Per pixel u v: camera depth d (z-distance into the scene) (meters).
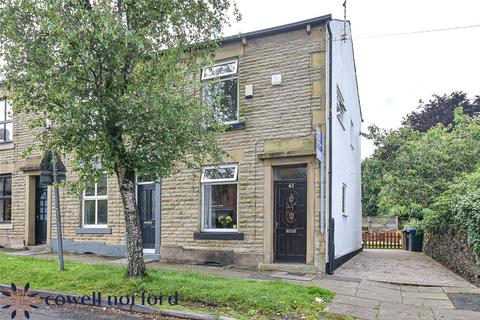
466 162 14.45
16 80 7.32
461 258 10.30
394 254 16.80
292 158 10.59
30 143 14.81
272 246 10.66
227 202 11.49
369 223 26.69
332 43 11.21
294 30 10.98
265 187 10.83
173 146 7.51
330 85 10.76
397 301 7.55
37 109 7.68
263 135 11.05
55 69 6.95
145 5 7.29
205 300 6.95
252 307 6.66
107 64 7.15
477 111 25.80
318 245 10.12
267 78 11.18
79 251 13.29
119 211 12.80
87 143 7.12
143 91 7.07
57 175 9.12
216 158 8.38
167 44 8.02
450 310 7.01
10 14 6.97
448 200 11.80
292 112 10.78
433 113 26.47
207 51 8.77
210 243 11.40
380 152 16.39
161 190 12.27
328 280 9.26
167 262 11.73
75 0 6.60
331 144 10.57
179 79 7.61
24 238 14.76
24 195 14.89
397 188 15.18
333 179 10.91
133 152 7.57
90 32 6.78
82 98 7.02
